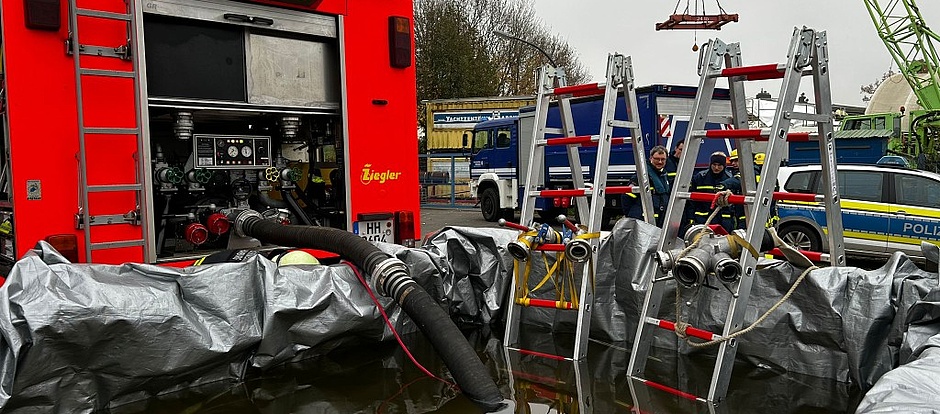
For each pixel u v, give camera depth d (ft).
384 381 13.42
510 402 12.16
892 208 29.89
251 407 12.04
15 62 13.12
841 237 14.28
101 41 14.02
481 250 17.72
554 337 16.83
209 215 17.54
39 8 13.19
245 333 13.04
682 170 14.33
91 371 11.65
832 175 13.94
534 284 17.33
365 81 17.62
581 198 17.71
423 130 113.09
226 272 13.08
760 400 12.20
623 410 11.75
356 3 17.49
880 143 66.03
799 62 13.00
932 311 11.53
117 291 11.67
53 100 13.52
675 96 44.70
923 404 7.97
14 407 10.92
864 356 12.48
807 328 13.44
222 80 16.28
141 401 12.37
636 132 16.34
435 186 78.48
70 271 11.45
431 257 16.61
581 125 50.57
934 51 79.82
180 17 15.26
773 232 14.11
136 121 14.33
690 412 11.64
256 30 16.66
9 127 13.09
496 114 89.71
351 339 15.33
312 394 12.69
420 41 109.91
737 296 12.54
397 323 15.79
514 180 57.93
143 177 14.25
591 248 14.78
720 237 13.65
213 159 17.02
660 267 13.67
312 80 17.51
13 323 10.67
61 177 13.66
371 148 17.71
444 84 110.11
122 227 14.30
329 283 14.40
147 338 11.86
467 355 12.43
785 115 12.94
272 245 17.90
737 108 14.92
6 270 14.29
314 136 18.84
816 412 11.57
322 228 16.06
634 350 13.70
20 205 13.23
